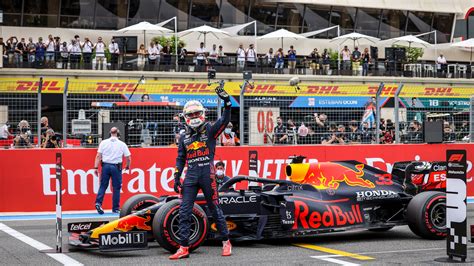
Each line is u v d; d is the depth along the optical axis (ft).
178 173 28.32
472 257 27.68
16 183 44.70
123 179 46.60
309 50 126.93
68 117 48.29
